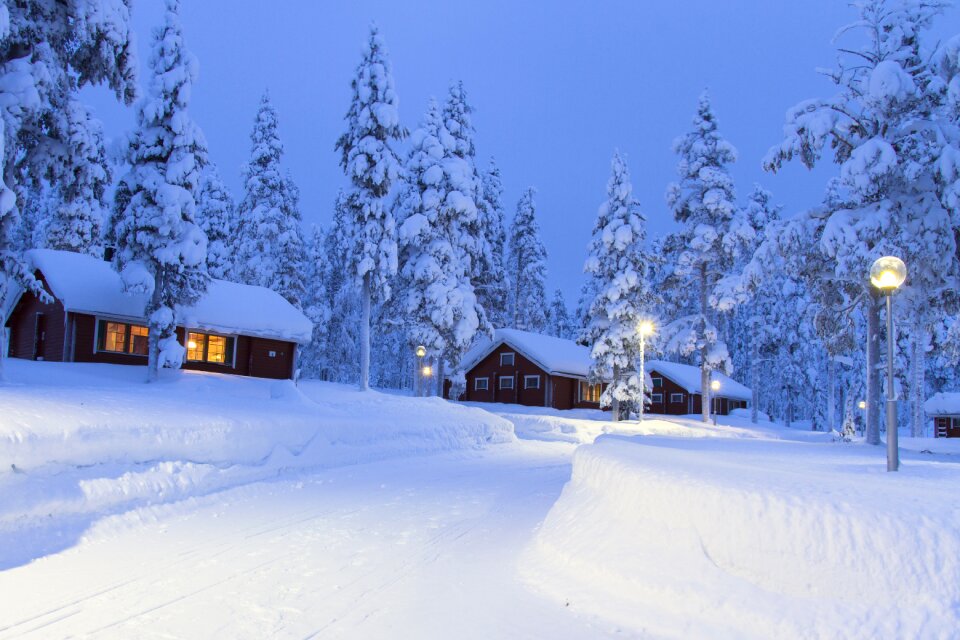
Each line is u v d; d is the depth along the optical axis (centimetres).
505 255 5509
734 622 575
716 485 679
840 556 580
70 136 1772
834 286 2161
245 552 847
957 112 1802
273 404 1959
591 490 902
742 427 4606
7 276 1711
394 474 1636
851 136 1964
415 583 733
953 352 1956
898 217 1833
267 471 1412
